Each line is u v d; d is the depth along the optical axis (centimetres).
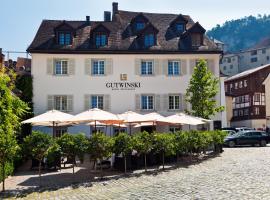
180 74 3716
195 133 2420
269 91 6844
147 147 1961
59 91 3553
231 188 1327
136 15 4041
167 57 3716
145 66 3694
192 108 3328
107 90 3609
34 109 3500
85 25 3962
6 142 1411
